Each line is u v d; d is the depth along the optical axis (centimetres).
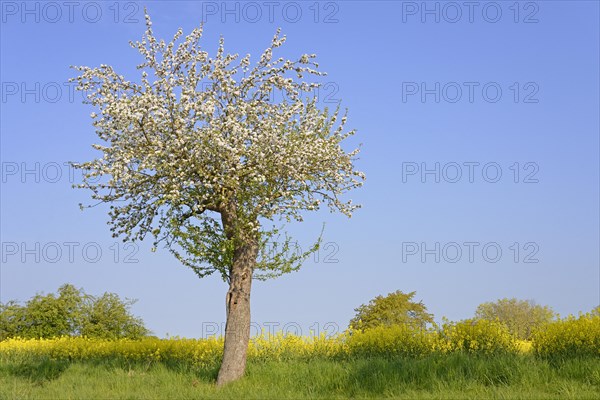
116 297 3262
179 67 1325
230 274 1334
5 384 1318
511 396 969
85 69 1293
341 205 1363
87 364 1669
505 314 3275
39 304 3156
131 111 1241
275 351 1695
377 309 3025
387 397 1068
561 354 1307
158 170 1258
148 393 1170
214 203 1291
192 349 1823
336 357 1598
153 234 1292
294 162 1290
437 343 1548
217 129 1261
